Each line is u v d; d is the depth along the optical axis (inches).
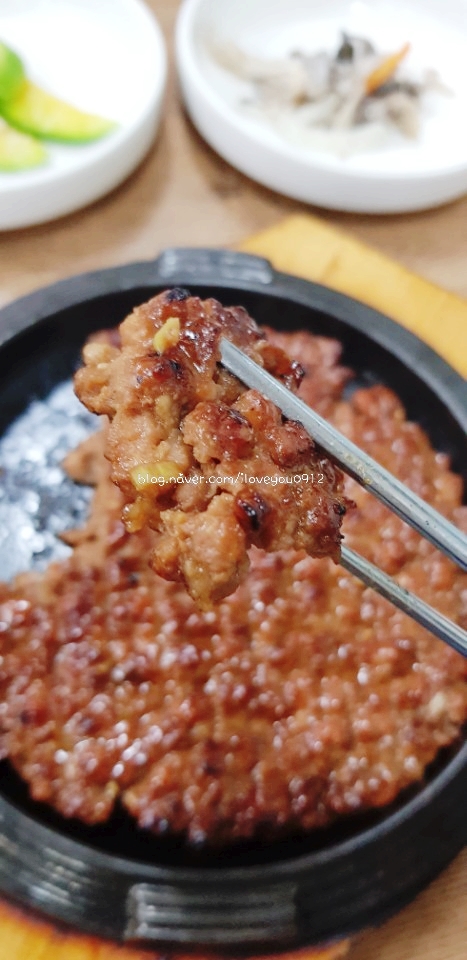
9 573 18.6
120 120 23.8
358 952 17.2
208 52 25.6
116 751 17.3
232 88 25.4
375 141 24.5
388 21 27.2
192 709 17.6
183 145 25.2
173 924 15.8
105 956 15.9
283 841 17.0
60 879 15.9
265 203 24.7
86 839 16.8
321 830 17.2
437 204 24.6
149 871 16.0
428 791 16.9
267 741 17.6
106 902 15.9
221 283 20.5
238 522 14.1
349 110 24.6
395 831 16.6
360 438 20.1
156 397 14.6
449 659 18.4
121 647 18.0
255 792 17.2
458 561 15.0
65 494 19.3
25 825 16.1
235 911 15.9
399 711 18.1
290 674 18.1
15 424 19.9
